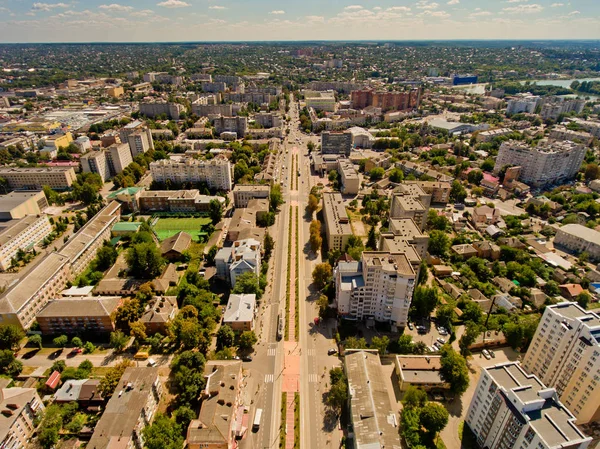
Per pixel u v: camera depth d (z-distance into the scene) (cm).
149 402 19000
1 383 19150
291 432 18988
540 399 16025
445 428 19312
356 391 19475
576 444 14625
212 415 17825
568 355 19562
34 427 18925
